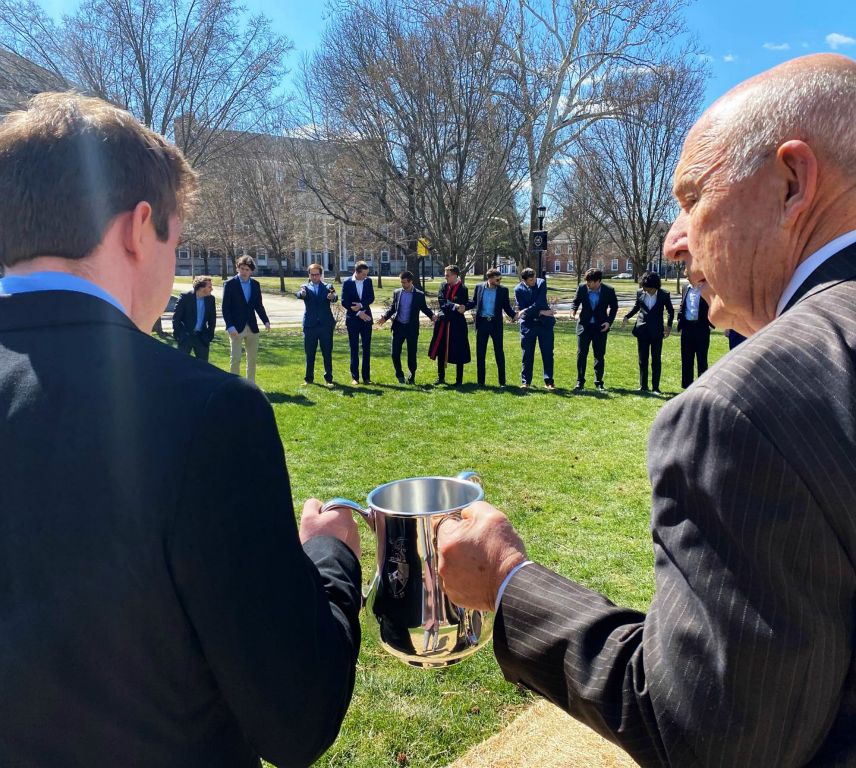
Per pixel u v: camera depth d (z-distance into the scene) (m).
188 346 8.84
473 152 20.23
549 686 0.94
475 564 1.06
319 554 1.08
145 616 0.76
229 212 34.41
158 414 0.78
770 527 0.72
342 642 0.93
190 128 18.52
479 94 19.44
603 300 9.40
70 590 0.75
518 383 10.17
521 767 2.16
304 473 5.46
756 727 0.72
